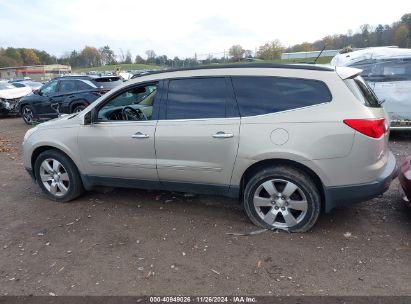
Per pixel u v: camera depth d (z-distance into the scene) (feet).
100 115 15.96
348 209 15.26
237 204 16.14
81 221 15.03
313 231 13.48
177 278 11.03
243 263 11.68
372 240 12.82
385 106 27.27
